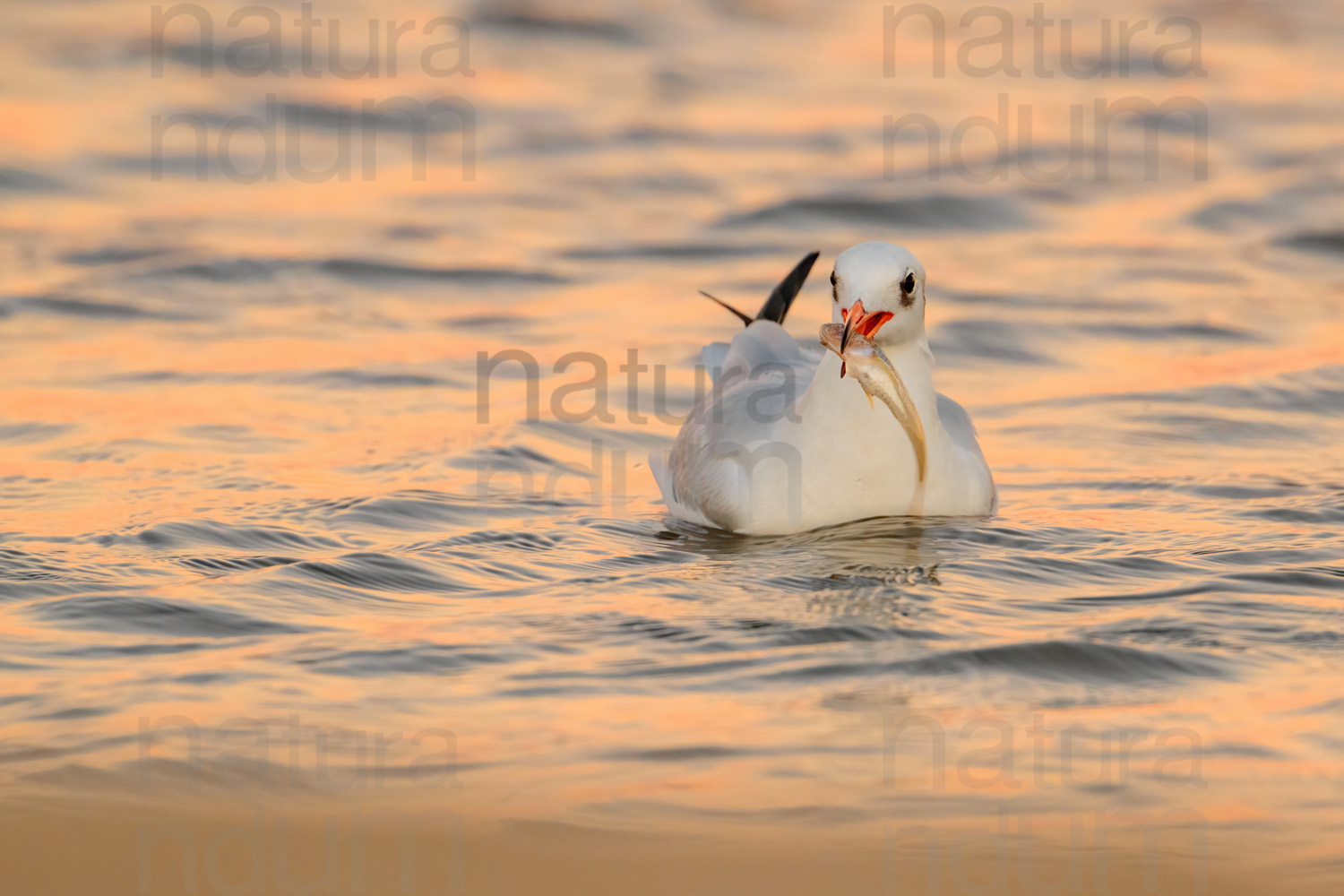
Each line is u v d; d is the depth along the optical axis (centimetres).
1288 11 3644
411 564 1015
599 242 2055
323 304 1775
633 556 1062
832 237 2109
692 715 772
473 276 1883
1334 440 1343
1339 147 2545
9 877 637
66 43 2922
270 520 1099
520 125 2638
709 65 3084
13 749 725
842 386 1128
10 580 949
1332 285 1883
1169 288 1866
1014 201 2252
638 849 653
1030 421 1412
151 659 835
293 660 836
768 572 1020
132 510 1111
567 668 832
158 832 663
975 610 930
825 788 698
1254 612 916
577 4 3394
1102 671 829
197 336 1634
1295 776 708
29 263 1867
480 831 666
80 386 1447
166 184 2255
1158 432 1370
